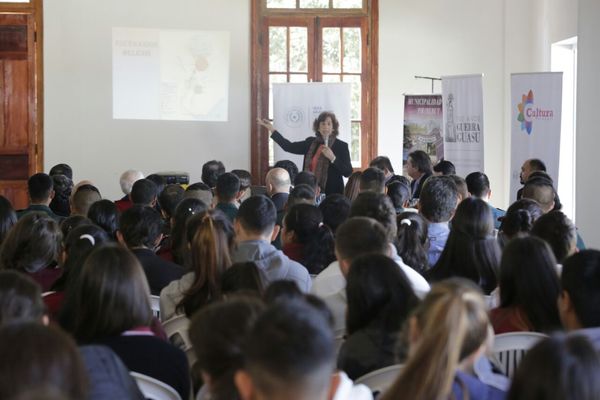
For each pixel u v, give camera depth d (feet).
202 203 15.31
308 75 32.65
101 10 32.01
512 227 14.12
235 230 13.04
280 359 4.49
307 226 14.26
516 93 27.35
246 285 9.51
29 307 7.20
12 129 32.14
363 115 32.83
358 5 32.71
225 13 32.32
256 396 4.66
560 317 9.27
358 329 8.77
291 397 4.51
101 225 16.35
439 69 32.76
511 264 9.71
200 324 6.18
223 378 6.00
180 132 32.30
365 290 8.57
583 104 24.61
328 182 29.09
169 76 32.19
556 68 30.96
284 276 12.27
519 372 4.81
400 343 7.92
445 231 15.47
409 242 14.07
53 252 12.88
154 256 13.14
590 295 8.43
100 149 32.17
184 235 14.87
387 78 32.76
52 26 31.99
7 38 32.01
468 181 20.02
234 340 5.97
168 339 10.48
